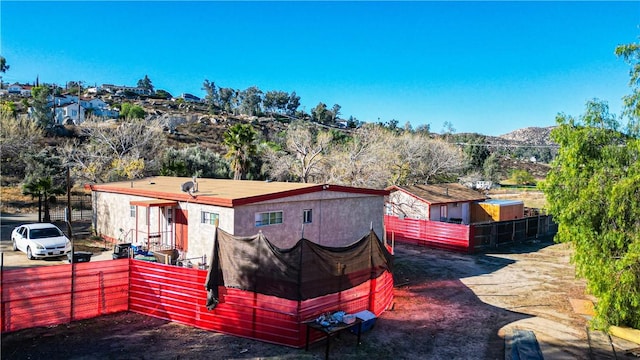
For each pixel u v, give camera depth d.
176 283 12.98
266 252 11.51
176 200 19.84
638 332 13.08
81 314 13.02
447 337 12.82
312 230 20.48
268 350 11.21
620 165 13.65
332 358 10.92
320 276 11.70
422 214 33.12
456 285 19.06
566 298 17.17
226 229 17.48
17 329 11.93
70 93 128.75
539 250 28.08
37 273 12.23
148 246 20.41
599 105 14.23
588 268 13.80
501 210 35.00
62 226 30.62
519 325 13.98
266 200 18.11
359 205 22.91
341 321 11.52
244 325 11.95
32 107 73.69
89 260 18.98
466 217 36.25
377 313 14.37
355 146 46.84
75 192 45.88
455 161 58.56
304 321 11.48
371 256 13.78
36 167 44.66
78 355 10.64
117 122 72.38
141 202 19.44
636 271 12.53
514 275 21.08
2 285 11.67
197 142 81.69
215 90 171.88
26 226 22.14
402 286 18.75
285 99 172.00
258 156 50.88
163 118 88.62
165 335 12.01
